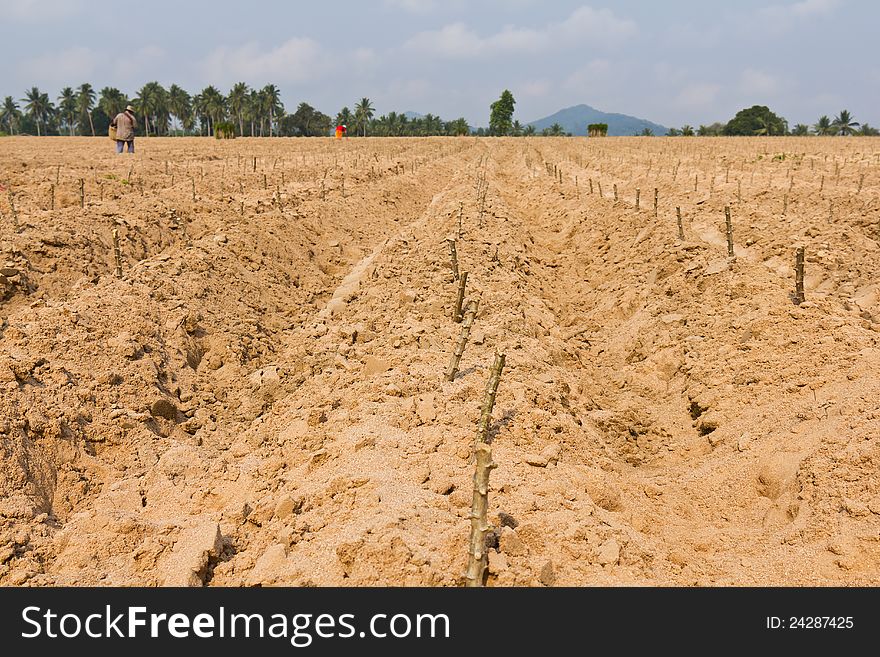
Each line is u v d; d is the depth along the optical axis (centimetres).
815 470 692
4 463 680
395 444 735
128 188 2164
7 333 906
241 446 840
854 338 944
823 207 2067
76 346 923
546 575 525
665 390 1115
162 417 896
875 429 696
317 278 1695
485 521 497
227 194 2227
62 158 2923
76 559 589
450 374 898
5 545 594
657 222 1736
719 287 1255
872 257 1567
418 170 3722
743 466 801
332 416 834
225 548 606
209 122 11594
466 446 721
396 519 561
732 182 2747
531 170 3925
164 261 1345
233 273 1412
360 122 12481
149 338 1032
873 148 4978
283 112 11350
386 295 1361
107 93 11300
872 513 610
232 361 1105
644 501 768
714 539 685
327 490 649
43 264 1324
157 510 711
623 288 1516
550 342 1208
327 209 2136
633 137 8488
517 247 1756
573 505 631
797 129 11388
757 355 1015
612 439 988
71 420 792
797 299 1099
